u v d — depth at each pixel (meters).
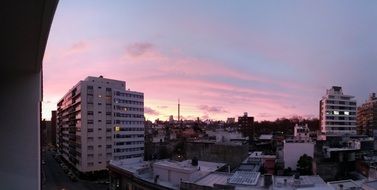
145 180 24.81
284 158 36.44
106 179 54.69
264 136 65.06
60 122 90.12
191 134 74.75
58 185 47.56
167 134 75.44
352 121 68.56
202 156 34.69
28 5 2.08
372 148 40.38
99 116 58.47
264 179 19.55
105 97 59.59
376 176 27.66
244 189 18.73
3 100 2.85
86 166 55.69
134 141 64.81
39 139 2.96
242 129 86.94
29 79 2.95
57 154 95.50
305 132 62.44
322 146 37.50
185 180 22.62
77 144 59.75
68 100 73.00
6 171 2.83
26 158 2.89
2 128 2.83
